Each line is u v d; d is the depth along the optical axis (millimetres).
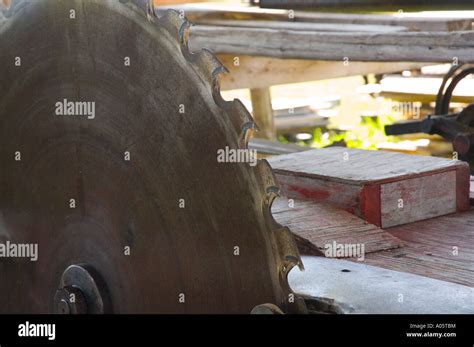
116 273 2598
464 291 2473
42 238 2812
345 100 12266
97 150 2590
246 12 9320
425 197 3396
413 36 7301
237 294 2312
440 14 9250
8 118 2832
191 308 2430
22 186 2840
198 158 2324
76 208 2676
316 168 3484
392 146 10219
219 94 2244
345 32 7914
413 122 7895
